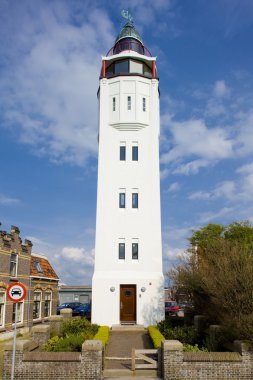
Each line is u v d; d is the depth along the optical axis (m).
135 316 30.50
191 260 28.95
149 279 31.00
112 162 33.38
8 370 15.09
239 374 14.93
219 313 19.73
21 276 32.34
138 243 31.84
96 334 22.73
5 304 28.95
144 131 34.03
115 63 36.16
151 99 34.78
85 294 61.56
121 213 32.34
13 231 31.19
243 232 31.44
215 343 18.02
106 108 34.47
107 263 31.36
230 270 18.56
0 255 28.58
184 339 21.64
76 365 15.15
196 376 14.94
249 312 16.86
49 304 39.38
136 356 17.94
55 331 23.44
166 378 14.95
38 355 15.22
